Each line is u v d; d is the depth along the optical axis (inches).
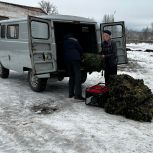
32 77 320.5
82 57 304.2
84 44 343.9
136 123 224.2
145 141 189.8
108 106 246.7
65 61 290.7
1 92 315.3
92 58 300.8
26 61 314.5
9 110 250.8
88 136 195.3
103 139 190.9
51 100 286.4
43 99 289.4
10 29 346.6
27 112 246.2
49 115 239.1
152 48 1216.2
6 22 354.6
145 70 529.7
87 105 271.0
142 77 441.4
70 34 295.3
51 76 298.5
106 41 296.4
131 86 247.0
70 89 296.4
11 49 348.5
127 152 172.6
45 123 219.1
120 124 220.5
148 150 176.4
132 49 1128.8
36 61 280.7
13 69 355.6
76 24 327.9
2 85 353.4
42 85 313.3
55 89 339.3
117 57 330.0
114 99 243.4
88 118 232.8
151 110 235.9
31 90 328.5
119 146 180.7
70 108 260.4
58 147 177.6
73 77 294.5
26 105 267.4
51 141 186.2
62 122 222.2
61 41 326.6
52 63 295.1
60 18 298.4
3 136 193.2
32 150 172.9
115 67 299.4
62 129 207.3
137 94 233.9
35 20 277.7
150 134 202.2
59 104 272.7
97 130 206.7
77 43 286.7
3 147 176.6
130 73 482.3
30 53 276.4
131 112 230.8
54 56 294.0
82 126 214.1
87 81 396.5
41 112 247.3
